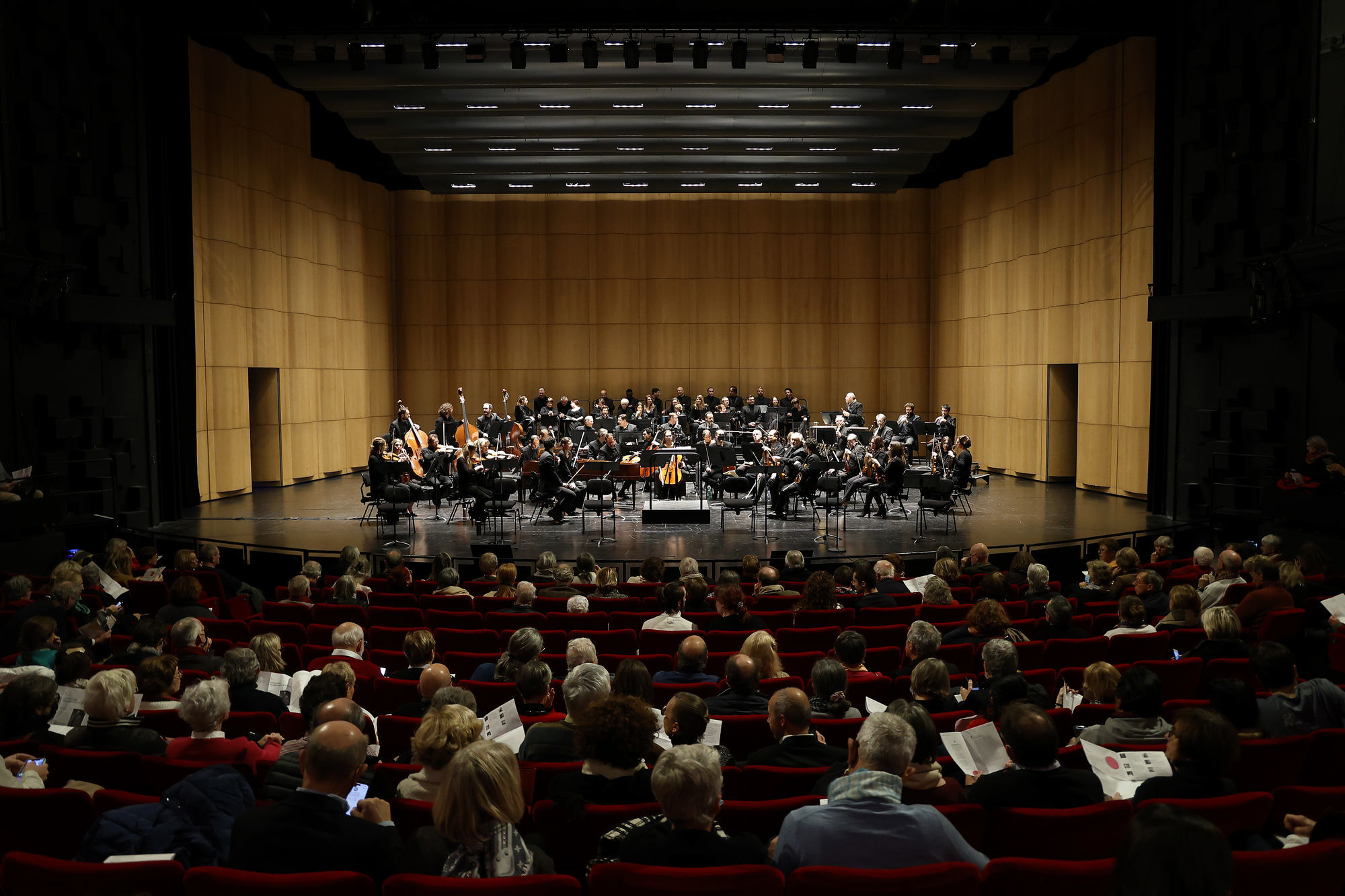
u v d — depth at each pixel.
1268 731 4.32
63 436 13.20
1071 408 20.73
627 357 26.73
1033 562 8.61
